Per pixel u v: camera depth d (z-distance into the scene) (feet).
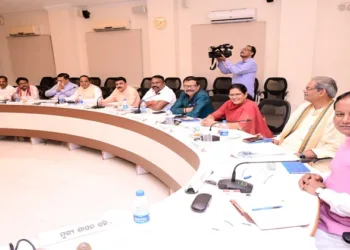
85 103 14.11
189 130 8.72
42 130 14.28
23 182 10.23
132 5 21.07
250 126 8.91
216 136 7.63
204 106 11.00
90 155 12.99
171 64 19.94
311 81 6.83
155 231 3.58
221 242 3.36
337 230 4.30
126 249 3.26
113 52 22.54
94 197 9.01
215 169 5.53
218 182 4.85
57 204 8.61
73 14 22.76
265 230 3.58
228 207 4.14
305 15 16.05
